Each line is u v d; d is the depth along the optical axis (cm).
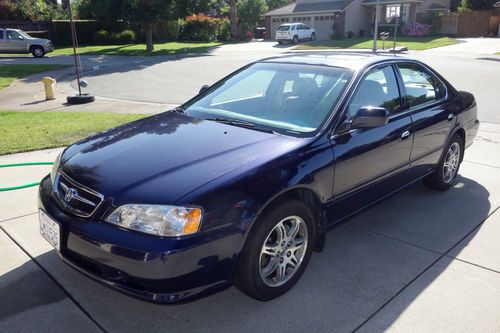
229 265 282
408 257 381
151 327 292
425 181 526
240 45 3834
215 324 295
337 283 342
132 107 1141
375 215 464
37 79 1866
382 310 311
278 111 385
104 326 291
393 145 407
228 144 331
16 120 918
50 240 310
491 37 3797
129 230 268
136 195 275
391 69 433
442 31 4081
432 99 486
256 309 311
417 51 2762
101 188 286
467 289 336
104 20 3212
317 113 365
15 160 620
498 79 1498
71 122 888
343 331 290
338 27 4253
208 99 439
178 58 2706
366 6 4409
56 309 306
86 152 340
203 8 3238
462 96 541
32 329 287
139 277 263
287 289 327
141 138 354
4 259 364
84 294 322
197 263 268
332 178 345
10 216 444
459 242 408
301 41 4006
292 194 317
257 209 287
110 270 273
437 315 306
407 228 435
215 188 277
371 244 403
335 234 422
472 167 618
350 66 404
